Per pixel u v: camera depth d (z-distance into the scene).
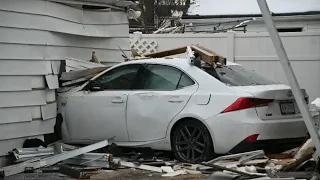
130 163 7.45
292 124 7.50
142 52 13.95
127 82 8.34
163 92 7.92
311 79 12.95
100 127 8.40
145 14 27.52
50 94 8.59
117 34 10.95
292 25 19.92
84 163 7.56
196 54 8.20
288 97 7.55
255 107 7.29
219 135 7.38
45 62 8.44
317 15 19.42
